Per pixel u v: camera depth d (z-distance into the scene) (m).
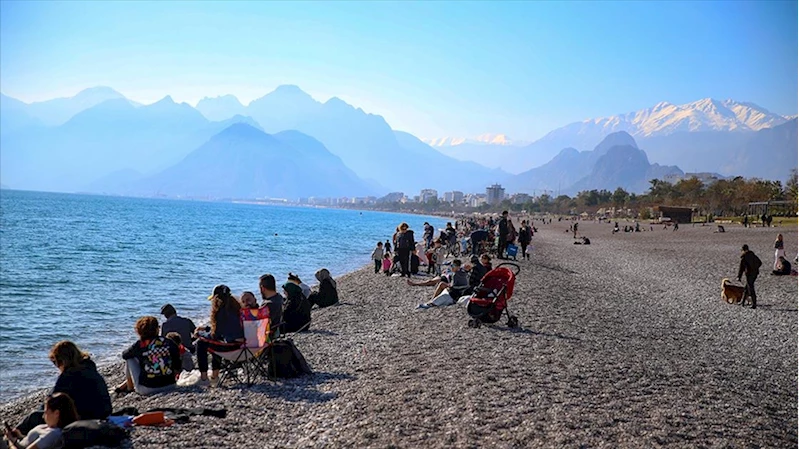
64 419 7.01
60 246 49.91
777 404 8.62
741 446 6.82
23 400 11.27
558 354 11.27
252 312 9.70
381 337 13.64
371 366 10.70
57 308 21.48
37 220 92.62
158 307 22.31
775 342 13.62
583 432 7.02
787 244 56.00
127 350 9.42
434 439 6.79
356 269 40.03
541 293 20.78
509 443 6.64
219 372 9.92
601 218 190.25
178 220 121.38
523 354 11.21
